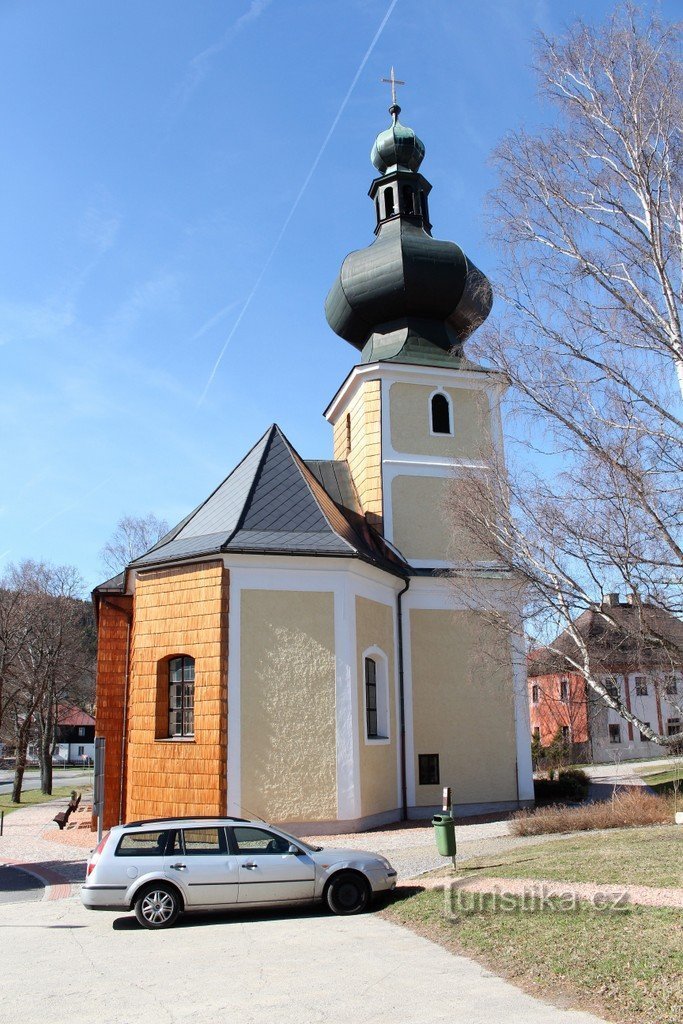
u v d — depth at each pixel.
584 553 15.04
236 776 18.03
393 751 21.66
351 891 11.45
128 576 22.20
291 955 9.10
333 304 27.80
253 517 20.06
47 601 48.09
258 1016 7.01
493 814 22.33
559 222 15.50
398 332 26.83
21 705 48.53
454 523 18.78
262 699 18.61
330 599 19.62
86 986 8.23
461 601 20.34
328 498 23.30
